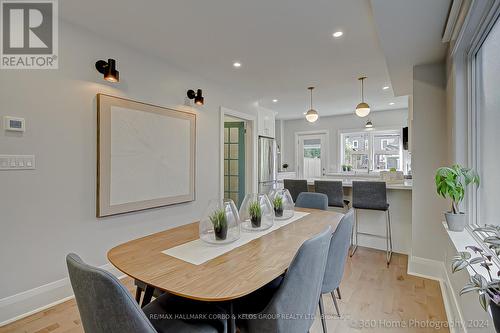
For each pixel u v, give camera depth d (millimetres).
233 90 4371
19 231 2037
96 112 2482
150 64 2979
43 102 2156
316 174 7676
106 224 2590
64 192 2281
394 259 3254
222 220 1590
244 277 1155
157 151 3043
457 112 2189
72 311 2115
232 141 5047
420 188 2879
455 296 1899
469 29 1811
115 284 856
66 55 2283
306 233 1825
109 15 2178
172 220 3277
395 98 5160
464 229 2129
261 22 2285
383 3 1788
